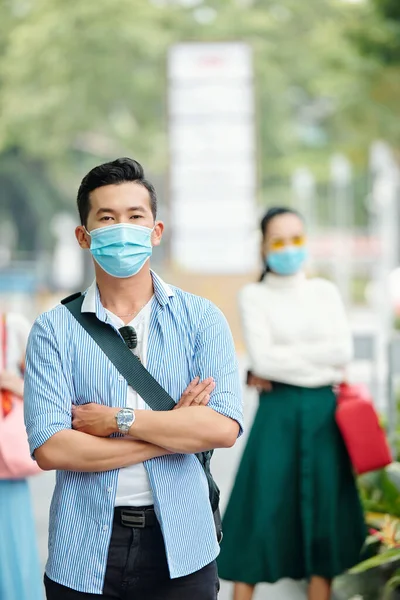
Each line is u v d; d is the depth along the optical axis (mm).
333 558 11359
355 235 85000
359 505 11602
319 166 81125
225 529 11617
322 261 61375
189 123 39219
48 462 7016
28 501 10070
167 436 6992
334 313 11836
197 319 7406
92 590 7000
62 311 7336
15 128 74000
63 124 73812
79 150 85625
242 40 38875
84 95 72562
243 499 11609
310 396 11562
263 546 11414
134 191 7258
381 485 13641
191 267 39562
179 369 7289
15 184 85438
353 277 75938
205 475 7395
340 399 11656
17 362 10250
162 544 7105
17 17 74188
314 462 11453
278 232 11805
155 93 73750
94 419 7039
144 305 7402
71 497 7113
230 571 11484
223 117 39094
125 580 7078
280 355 11570
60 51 71125
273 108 78500
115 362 7215
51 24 70750
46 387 7160
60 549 7082
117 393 7188
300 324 11727
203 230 39562
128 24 71375
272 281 11945
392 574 11555
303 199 74688
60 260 99875
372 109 63156
